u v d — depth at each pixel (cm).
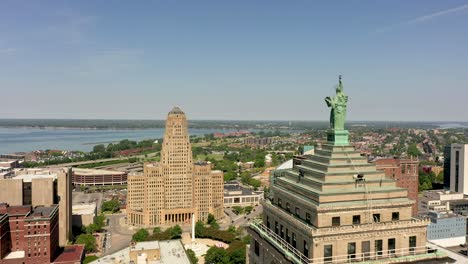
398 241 8488
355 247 8175
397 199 8681
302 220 8669
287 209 9419
